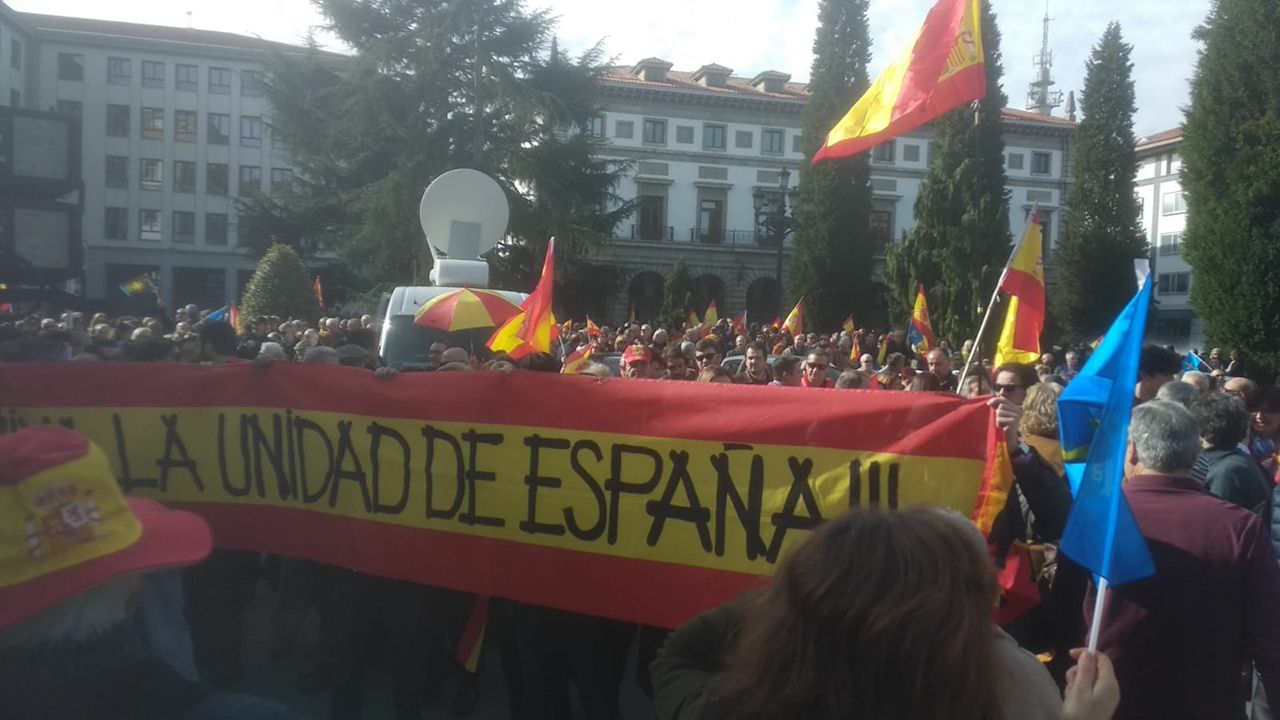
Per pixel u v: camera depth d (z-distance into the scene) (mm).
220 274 61562
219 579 4883
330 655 4820
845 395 3521
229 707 1672
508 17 33156
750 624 1618
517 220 31797
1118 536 2496
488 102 31859
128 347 7312
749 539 3656
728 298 55375
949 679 1413
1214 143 23609
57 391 4902
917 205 33906
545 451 4098
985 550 1618
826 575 1487
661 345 13562
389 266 32531
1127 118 43312
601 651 4121
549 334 6816
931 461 3318
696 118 54938
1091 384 3016
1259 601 2736
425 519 4344
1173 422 2951
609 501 3953
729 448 3703
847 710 1428
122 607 1688
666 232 54938
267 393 4754
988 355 25766
